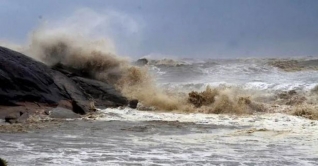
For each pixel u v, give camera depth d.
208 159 11.79
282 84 30.08
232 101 24.05
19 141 14.18
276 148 13.41
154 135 15.88
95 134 15.91
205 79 36.69
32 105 20.81
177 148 13.34
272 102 26.28
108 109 23.11
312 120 20.20
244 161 11.58
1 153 12.22
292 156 12.23
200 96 25.25
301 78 33.97
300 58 46.69
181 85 32.62
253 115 22.17
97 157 11.88
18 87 20.94
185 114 22.50
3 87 20.52
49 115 20.11
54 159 11.55
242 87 29.80
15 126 17.42
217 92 25.48
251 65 42.22
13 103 20.41
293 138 15.22
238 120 20.27
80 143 13.98
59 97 22.11
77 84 24.09
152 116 21.45
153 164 11.15
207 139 15.07
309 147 13.56
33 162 11.16
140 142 14.35
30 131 16.34
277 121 19.88
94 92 24.09
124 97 24.47
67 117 20.31
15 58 21.80
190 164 11.19
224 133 16.42
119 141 14.48
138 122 19.25
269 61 44.53
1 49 21.84
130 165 11.02
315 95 27.22
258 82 31.61
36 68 22.34
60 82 23.03
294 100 26.14
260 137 15.48
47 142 14.06
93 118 20.41
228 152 12.77
